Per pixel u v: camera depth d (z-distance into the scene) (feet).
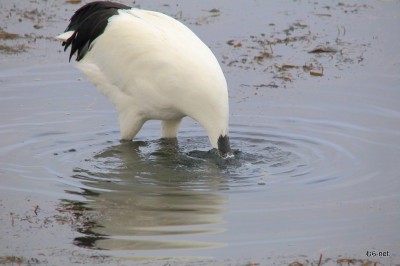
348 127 67.67
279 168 59.52
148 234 47.47
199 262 44.01
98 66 64.90
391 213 51.01
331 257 45.01
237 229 48.29
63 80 77.51
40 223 48.96
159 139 66.23
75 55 68.18
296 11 97.19
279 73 79.61
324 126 68.03
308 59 83.15
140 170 58.90
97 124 68.54
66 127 67.41
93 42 64.80
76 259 44.27
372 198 53.47
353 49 85.76
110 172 58.34
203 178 57.36
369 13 96.53
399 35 89.51
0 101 72.02
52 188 54.75
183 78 60.13
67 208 51.24
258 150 63.41
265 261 44.27
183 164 60.29
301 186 55.72
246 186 55.72
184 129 68.85
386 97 73.87
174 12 96.48
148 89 61.57
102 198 53.01
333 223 49.47
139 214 50.37
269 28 91.76
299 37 88.94
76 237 47.03
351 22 93.50
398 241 47.11
